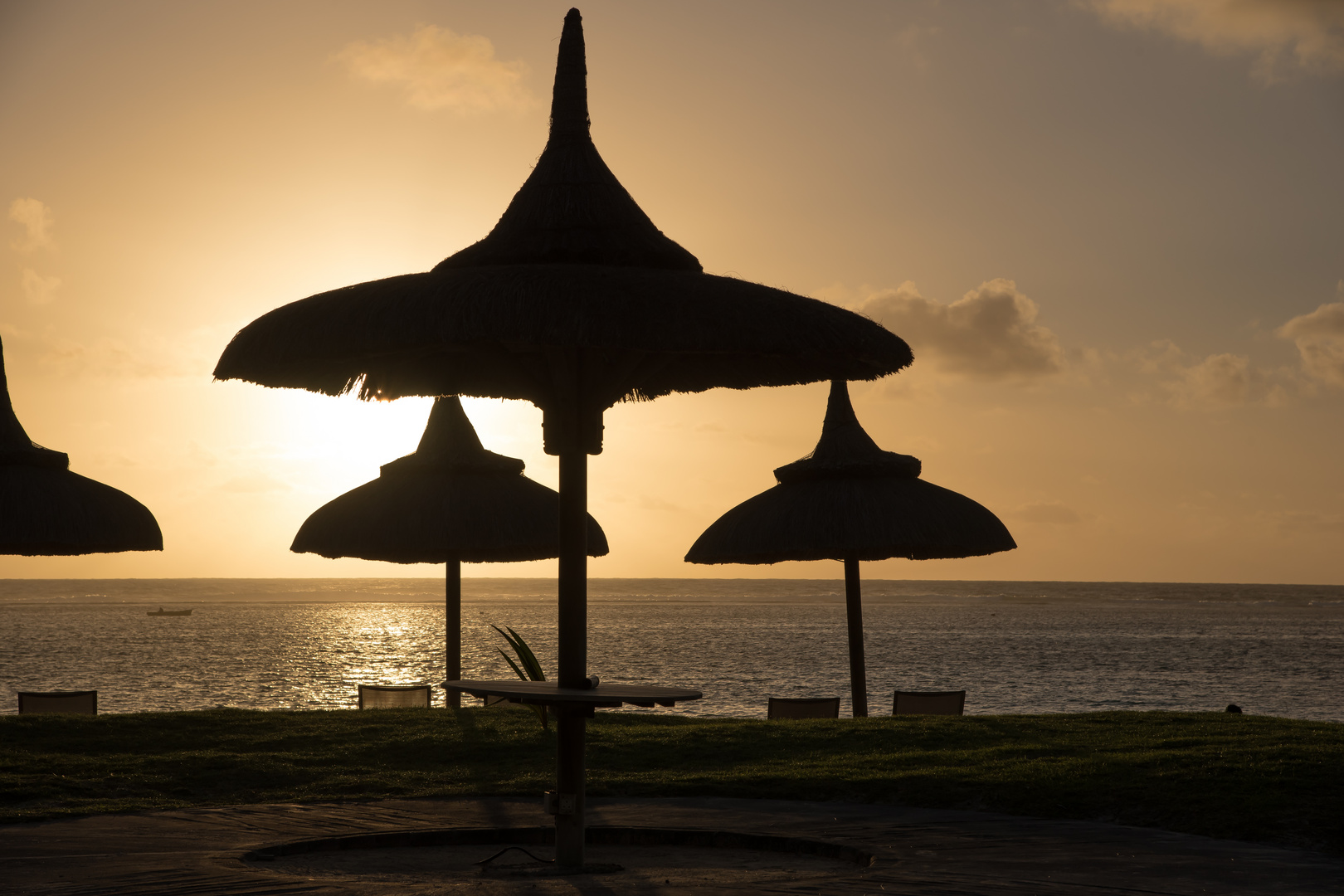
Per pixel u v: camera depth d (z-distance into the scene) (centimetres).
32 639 6806
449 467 1600
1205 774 913
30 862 641
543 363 666
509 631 726
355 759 1130
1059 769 970
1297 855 680
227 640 6894
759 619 10831
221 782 1003
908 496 1645
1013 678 4050
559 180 668
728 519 1720
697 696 626
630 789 962
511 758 1141
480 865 667
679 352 589
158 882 576
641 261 656
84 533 1471
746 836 744
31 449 1516
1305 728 1223
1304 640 6788
